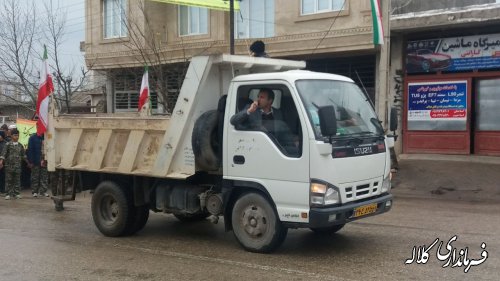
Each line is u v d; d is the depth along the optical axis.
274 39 17.66
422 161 15.45
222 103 7.25
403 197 12.22
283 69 7.92
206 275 6.09
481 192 12.28
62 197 9.34
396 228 8.49
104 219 8.52
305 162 6.32
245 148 6.84
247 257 6.82
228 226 7.31
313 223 6.28
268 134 6.66
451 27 15.46
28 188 15.77
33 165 13.78
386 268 6.22
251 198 6.87
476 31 15.48
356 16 16.02
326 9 16.73
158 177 7.83
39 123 9.93
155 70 18.36
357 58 17.27
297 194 6.40
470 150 15.95
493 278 5.80
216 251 7.22
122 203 8.21
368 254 6.89
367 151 6.80
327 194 6.29
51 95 9.91
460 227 8.55
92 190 9.04
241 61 7.22
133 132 7.98
